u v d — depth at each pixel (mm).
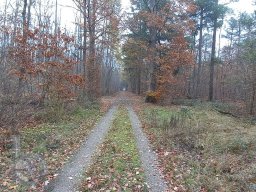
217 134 15031
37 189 8445
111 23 32438
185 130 15500
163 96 34500
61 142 13430
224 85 40719
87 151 12555
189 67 36125
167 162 11281
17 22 22641
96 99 31000
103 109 27203
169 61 33406
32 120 17562
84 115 22094
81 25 30844
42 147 12016
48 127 16578
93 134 15961
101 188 8688
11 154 10922
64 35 19250
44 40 18547
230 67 48844
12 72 14609
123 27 35906
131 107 30344
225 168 10633
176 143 14031
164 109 26594
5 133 13156
